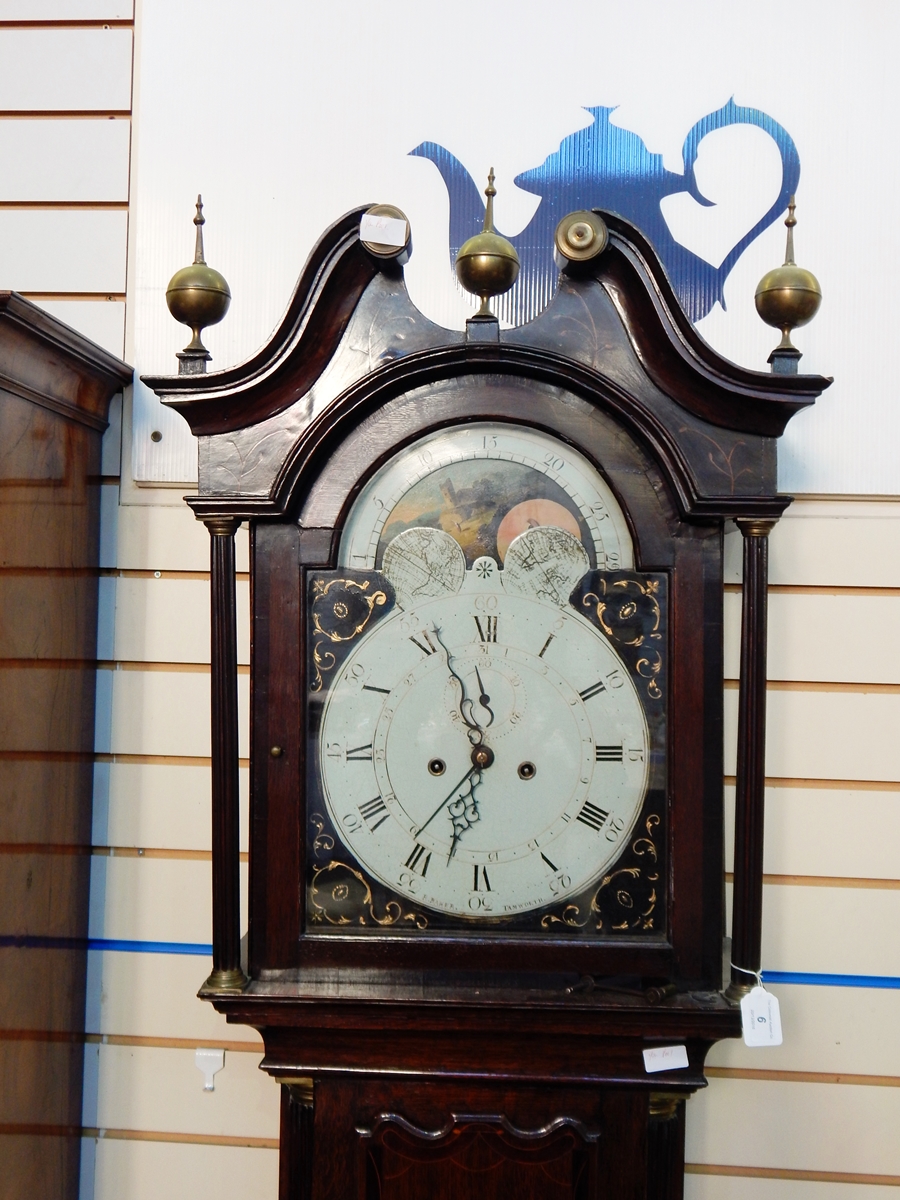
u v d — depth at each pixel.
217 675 1.11
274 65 1.43
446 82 1.42
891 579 1.40
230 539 1.11
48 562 1.27
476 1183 1.13
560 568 1.11
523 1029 1.09
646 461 1.10
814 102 1.41
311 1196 1.15
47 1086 1.29
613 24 1.42
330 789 1.11
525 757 1.11
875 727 1.40
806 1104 1.39
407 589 1.12
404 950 1.10
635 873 1.10
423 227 1.42
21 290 1.46
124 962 1.44
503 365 1.08
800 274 1.05
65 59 1.47
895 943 1.40
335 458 1.11
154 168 1.44
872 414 1.40
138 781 1.45
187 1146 1.42
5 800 1.16
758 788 1.08
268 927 1.11
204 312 1.09
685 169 1.41
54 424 1.28
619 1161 1.12
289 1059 1.13
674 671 1.09
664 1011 1.06
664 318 1.06
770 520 1.07
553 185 1.42
